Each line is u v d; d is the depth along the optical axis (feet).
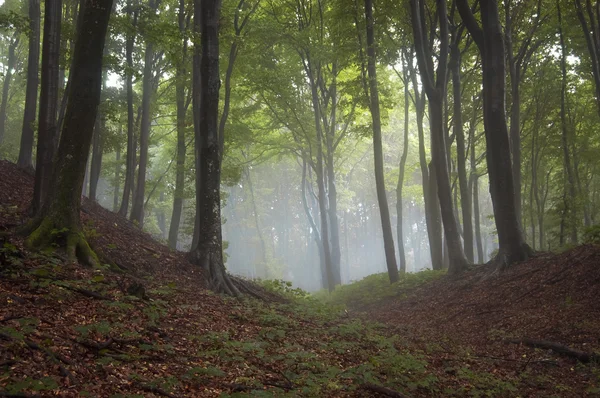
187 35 48.37
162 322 25.72
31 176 57.98
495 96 55.47
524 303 43.88
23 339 17.39
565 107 101.76
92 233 36.52
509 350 34.83
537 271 49.24
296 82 90.38
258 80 80.59
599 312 36.47
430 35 75.87
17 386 14.08
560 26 80.48
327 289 97.91
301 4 89.15
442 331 43.70
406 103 99.96
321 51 77.10
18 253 27.32
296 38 77.00
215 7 47.03
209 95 46.52
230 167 88.07
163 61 89.25
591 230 50.90
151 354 20.95
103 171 109.70
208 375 20.31
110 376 17.39
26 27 43.93
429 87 67.05
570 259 47.55
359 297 75.61
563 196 80.89
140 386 17.31
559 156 105.60
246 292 47.24
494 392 25.81
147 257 43.83
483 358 33.19
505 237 55.88
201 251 46.16
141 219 82.58
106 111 63.93
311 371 24.00
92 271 31.04
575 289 42.06
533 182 105.19
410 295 63.62
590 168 123.75
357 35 77.82
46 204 33.81
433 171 82.28
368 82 78.23
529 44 88.89
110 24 53.52
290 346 26.99
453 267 65.16
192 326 26.63
